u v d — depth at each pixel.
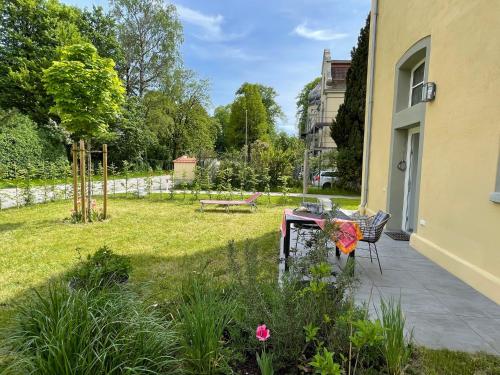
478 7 3.87
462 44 4.21
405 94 6.54
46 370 1.53
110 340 1.68
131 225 7.12
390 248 5.46
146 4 23.78
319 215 4.45
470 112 4.00
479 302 3.31
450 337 2.59
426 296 3.45
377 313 2.76
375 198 7.94
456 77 4.35
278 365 1.88
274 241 5.88
